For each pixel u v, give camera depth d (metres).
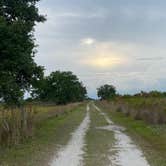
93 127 35.69
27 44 24.27
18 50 22.97
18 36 22.81
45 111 47.78
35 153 18.53
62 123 41.16
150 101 45.16
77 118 51.09
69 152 18.92
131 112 49.06
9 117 22.70
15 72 24.94
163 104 39.62
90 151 19.28
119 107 64.12
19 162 15.82
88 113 67.12
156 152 18.89
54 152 18.92
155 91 57.28
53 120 45.88
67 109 72.38
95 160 16.30
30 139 24.72
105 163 15.52
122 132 30.44
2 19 22.78
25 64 24.33
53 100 90.50
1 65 22.81
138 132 29.84
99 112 71.38
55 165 15.05
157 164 15.32
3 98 23.42
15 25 22.86
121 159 16.62
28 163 15.55
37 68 26.84
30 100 30.61
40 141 23.77
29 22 24.92
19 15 25.86
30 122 26.67
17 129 22.72
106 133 29.50
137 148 20.50
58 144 22.36
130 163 15.53
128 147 20.92
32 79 26.89
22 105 25.08
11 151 19.14
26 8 26.11
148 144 22.38
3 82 22.58
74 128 34.41
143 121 40.25
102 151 19.28
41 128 33.34
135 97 63.41
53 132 30.08
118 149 20.09
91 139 25.14
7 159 16.61
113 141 23.95
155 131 29.25
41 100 87.56
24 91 26.16
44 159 16.64
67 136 27.12
